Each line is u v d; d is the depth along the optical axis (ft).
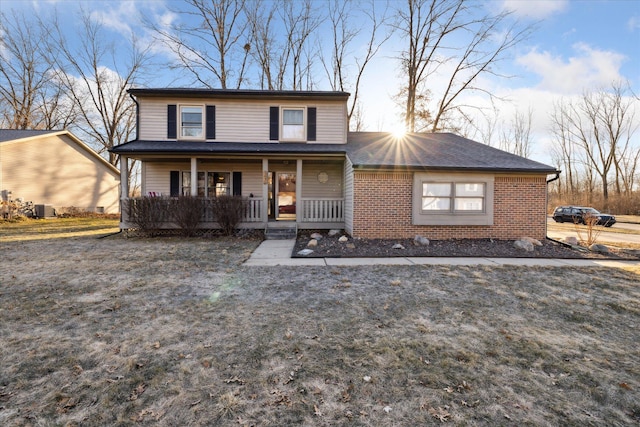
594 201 117.80
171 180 44.24
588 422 7.00
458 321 12.46
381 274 19.61
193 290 16.14
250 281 17.88
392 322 12.29
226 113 41.39
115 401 7.52
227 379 8.43
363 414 7.15
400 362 9.35
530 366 9.23
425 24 65.51
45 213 59.82
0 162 54.90
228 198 36.19
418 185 31.99
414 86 67.41
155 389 7.99
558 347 10.43
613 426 6.88
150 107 40.75
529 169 31.78
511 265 22.34
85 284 16.93
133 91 39.29
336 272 19.97
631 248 31.40
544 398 7.79
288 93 40.37
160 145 38.47
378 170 31.83
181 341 10.58
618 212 108.88
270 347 10.21
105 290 15.93
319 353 9.86
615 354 10.02
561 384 8.38
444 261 23.73
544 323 12.37
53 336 10.88
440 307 13.94
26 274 18.88
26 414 7.06
